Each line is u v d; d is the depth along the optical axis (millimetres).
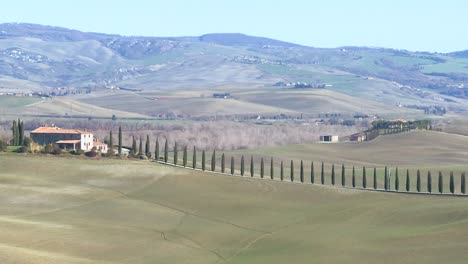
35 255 156250
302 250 178875
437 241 170625
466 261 151500
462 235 172875
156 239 189000
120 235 189000
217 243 191000
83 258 164000
